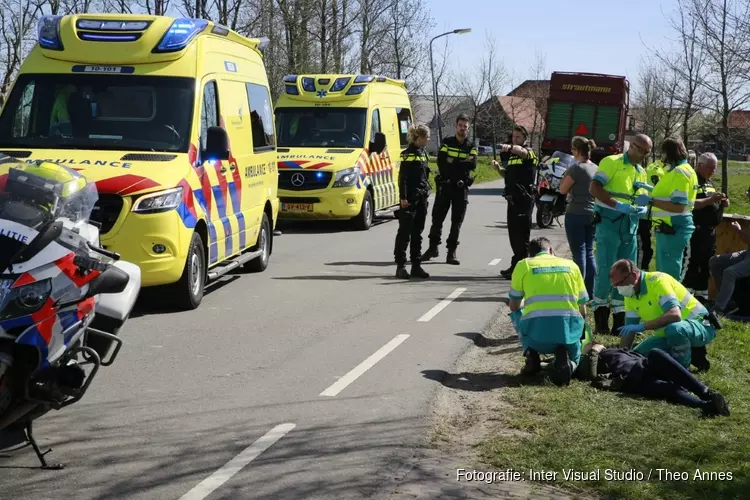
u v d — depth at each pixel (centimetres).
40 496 504
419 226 1341
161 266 983
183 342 901
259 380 765
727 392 750
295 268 1422
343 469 559
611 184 973
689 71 3112
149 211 966
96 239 617
